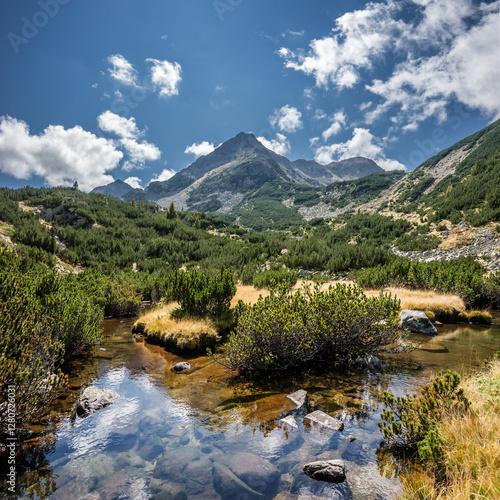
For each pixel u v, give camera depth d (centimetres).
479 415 338
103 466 336
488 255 3762
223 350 861
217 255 5750
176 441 389
